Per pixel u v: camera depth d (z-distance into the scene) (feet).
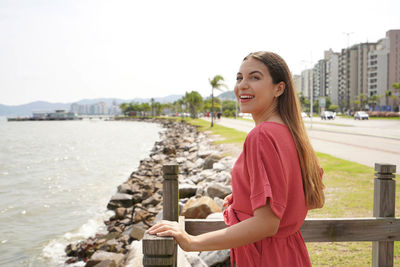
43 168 64.90
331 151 41.01
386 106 307.99
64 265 20.22
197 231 6.27
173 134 137.28
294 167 4.09
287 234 4.14
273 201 3.65
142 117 499.10
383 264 6.87
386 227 6.72
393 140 54.70
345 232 6.64
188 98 275.18
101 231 25.81
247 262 4.26
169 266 3.93
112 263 17.40
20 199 38.42
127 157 80.64
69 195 39.55
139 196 33.55
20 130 276.21
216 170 37.32
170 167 5.35
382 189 6.93
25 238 25.13
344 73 409.08
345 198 19.44
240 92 4.60
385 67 361.51
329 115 168.14
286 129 4.25
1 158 83.15
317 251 12.60
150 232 4.15
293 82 4.59
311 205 4.40
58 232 26.17
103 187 43.96
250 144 4.01
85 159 78.28
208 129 115.96
